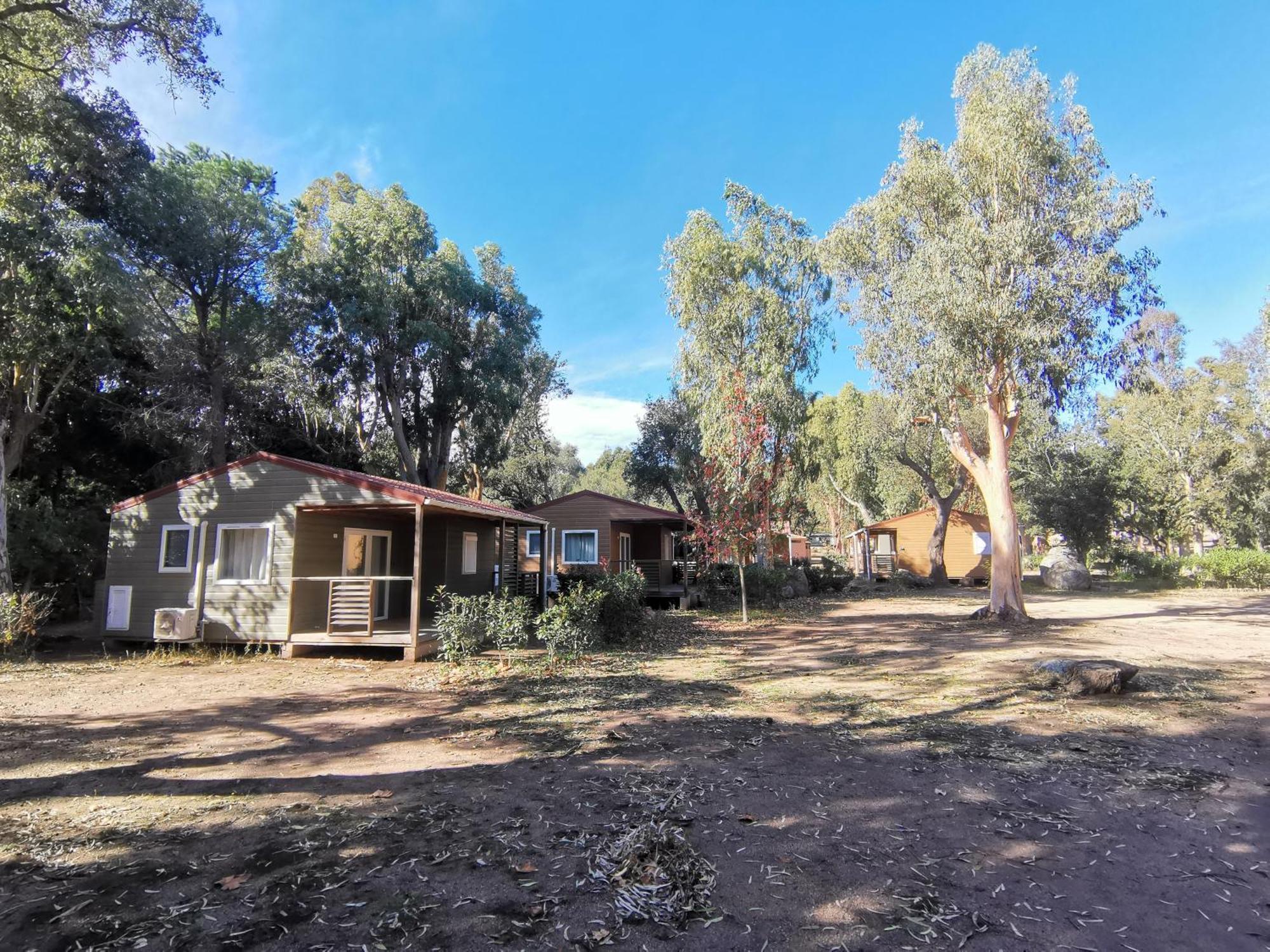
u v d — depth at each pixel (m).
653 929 3.07
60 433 20.53
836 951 2.90
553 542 24.02
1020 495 39.72
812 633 14.68
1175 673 9.36
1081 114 14.58
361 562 14.87
